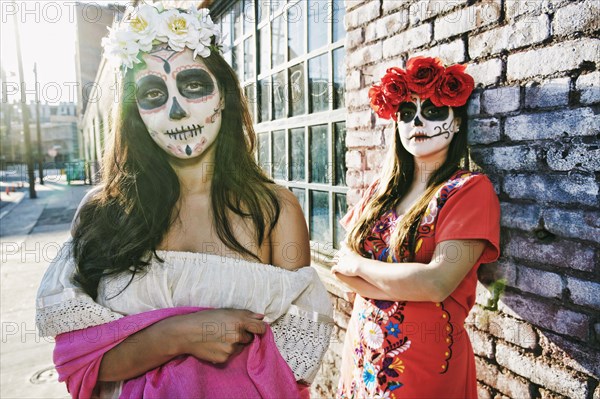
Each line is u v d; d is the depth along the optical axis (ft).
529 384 4.77
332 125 8.11
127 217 3.67
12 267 19.95
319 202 8.70
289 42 9.46
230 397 3.25
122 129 3.92
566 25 4.25
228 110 4.06
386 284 4.36
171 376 3.25
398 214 4.90
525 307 4.78
